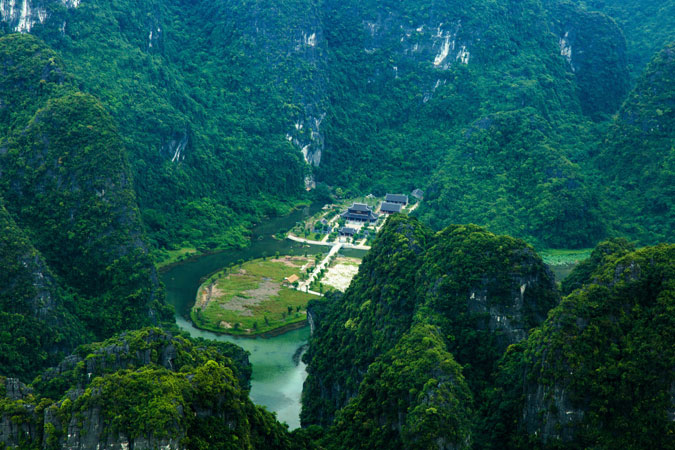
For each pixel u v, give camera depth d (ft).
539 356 377.71
